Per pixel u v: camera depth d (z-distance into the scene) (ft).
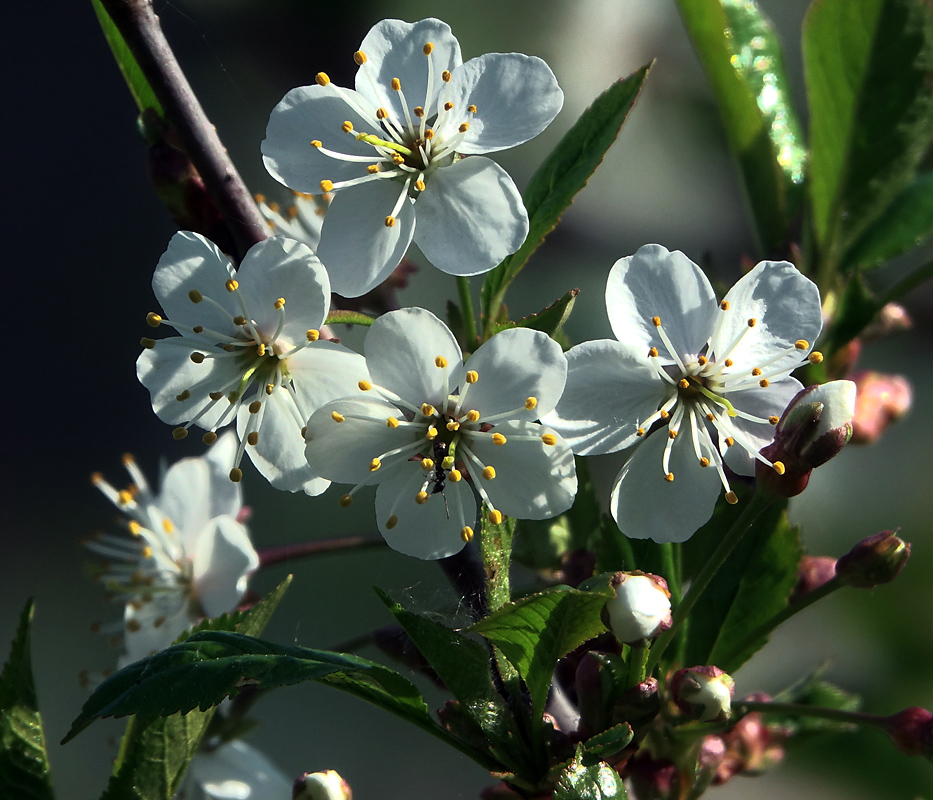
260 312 1.15
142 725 1.14
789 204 1.30
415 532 1.14
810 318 1.15
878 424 1.29
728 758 1.22
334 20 1.77
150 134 1.19
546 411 1.13
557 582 1.22
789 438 1.12
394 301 1.23
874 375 1.31
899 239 1.26
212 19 1.81
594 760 1.10
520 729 1.13
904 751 1.14
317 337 1.14
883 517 1.60
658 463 1.15
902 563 1.15
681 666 1.18
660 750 1.16
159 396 1.16
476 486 1.13
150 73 1.17
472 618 1.17
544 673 1.11
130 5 1.17
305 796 1.15
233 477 1.15
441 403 1.14
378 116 1.15
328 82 1.15
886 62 1.24
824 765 1.40
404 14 1.76
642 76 1.16
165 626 1.26
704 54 1.25
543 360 1.13
